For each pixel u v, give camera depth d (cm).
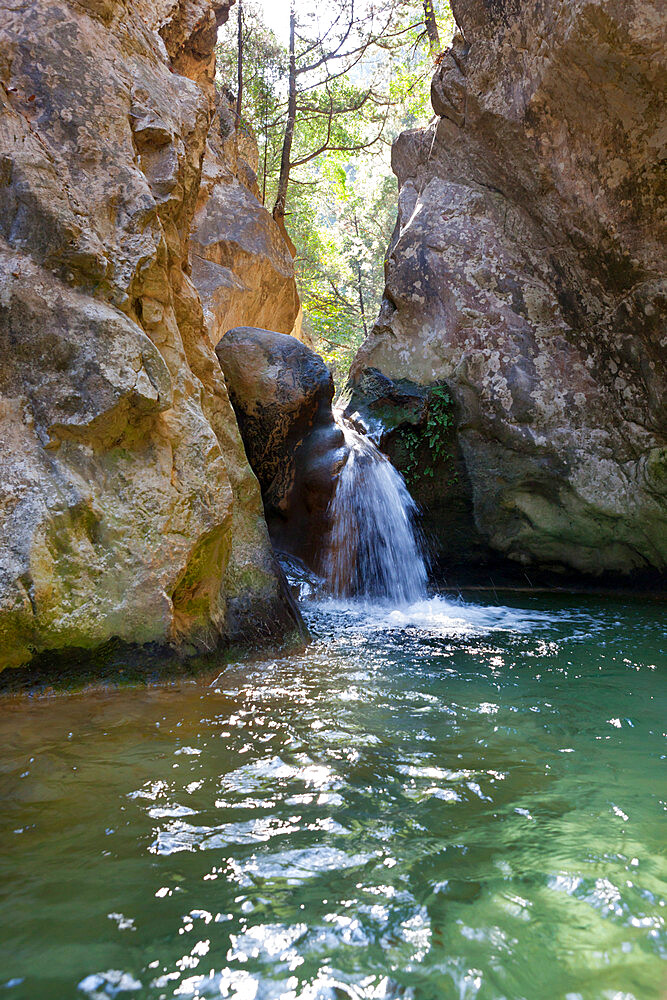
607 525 784
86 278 396
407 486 859
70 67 416
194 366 501
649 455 743
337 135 1688
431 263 891
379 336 933
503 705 379
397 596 759
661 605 721
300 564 699
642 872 209
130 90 448
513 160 805
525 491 826
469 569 866
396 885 200
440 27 1463
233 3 1104
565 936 178
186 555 407
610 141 687
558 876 206
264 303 1253
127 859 211
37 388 377
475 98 814
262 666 443
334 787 268
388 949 171
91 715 333
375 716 353
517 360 823
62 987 155
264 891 196
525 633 575
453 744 318
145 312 431
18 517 356
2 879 198
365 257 2792
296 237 1975
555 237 793
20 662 352
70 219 389
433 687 410
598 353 780
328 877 204
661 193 673
